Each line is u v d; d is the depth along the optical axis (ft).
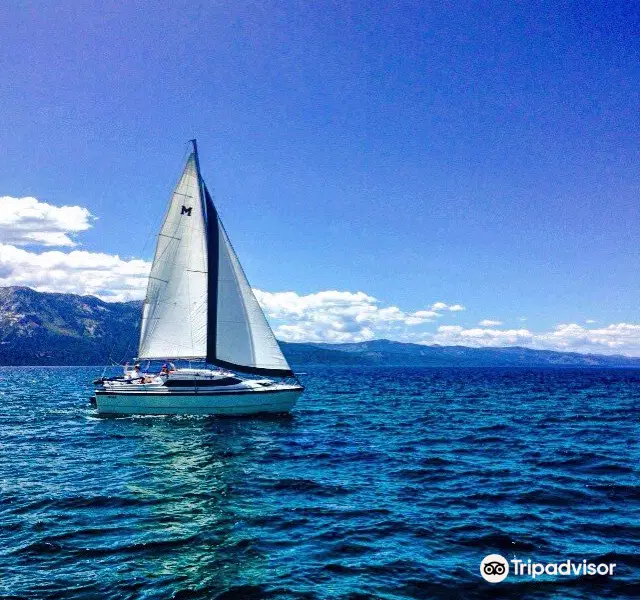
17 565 41.42
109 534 48.62
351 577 39.47
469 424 133.39
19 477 71.87
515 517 54.03
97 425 123.75
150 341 136.15
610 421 141.08
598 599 36.22
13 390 280.31
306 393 262.88
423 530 49.93
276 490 65.05
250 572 40.32
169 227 133.90
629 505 58.18
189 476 72.59
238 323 136.56
